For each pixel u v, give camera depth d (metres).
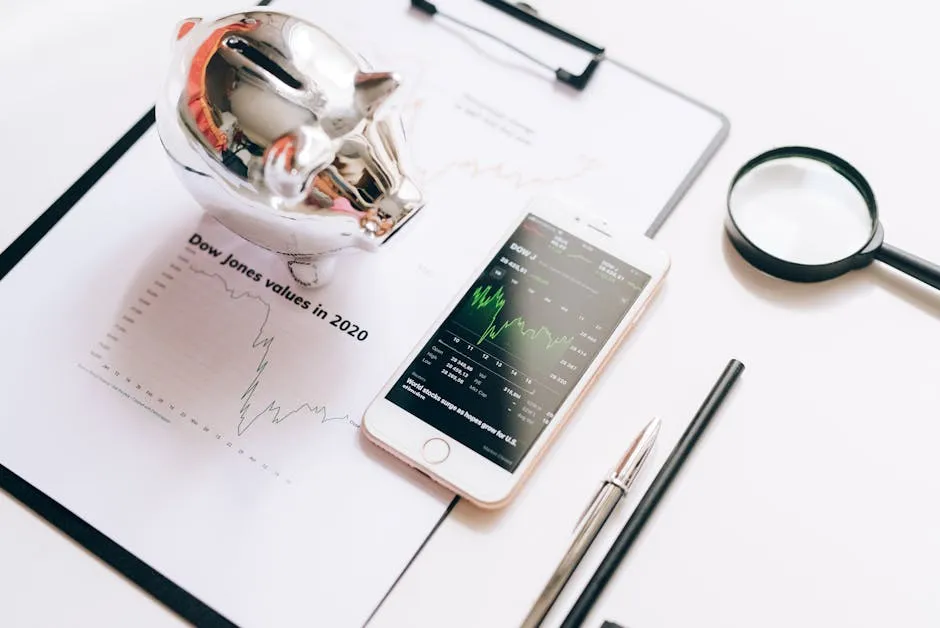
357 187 0.36
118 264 0.47
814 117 0.51
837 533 0.43
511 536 0.42
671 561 0.42
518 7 0.52
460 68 0.51
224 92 0.36
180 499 0.42
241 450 0.43
